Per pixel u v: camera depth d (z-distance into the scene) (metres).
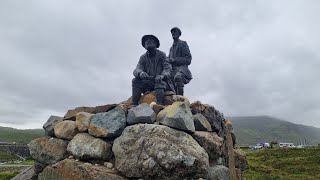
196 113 3.66
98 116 3.34
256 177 15.79
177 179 2.81
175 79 4.33
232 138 4.86
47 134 3.69
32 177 3.50
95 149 3.11
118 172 2.98
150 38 3.99
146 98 3.89
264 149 30.20
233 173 4.47
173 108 3.21
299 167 20.52
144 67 4.05
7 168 15.88
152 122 3.22
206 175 2.96
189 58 4.59
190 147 2.96
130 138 3.02
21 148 29.28
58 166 3.12
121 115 3.27
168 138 2.93
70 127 3.44
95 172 2.88
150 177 2.81
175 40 4.72
